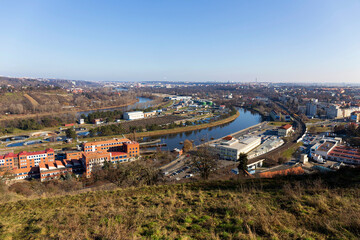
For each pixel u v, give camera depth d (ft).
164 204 42.22
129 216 36.32
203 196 45.03
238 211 34.14
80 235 30.73
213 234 28.04
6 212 47.47
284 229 28.37
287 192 42.83
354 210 33.04
